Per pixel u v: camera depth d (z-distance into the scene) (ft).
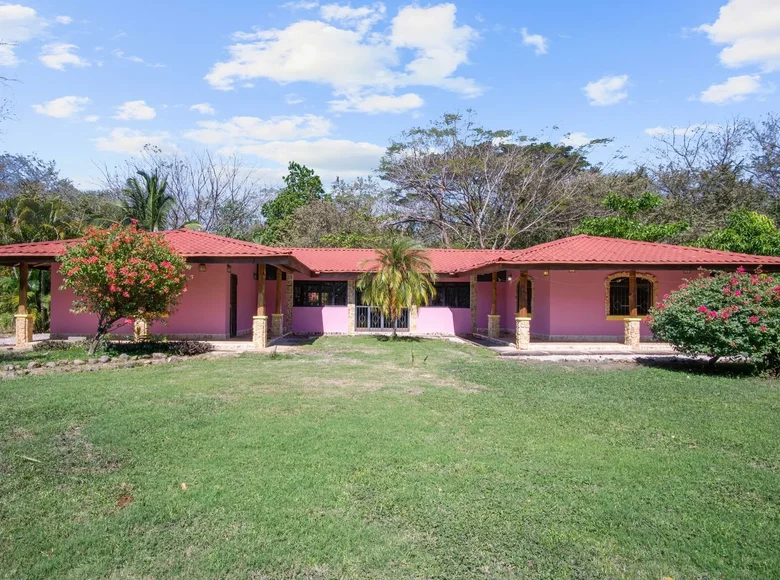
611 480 16.16
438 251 79.46
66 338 54.90
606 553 11.96
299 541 12.26
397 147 118.21
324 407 25.08
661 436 21.18
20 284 50.39
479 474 16.43
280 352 47.60
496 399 27.61
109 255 41.73
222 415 23.02
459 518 13.44
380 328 71.26
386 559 11.60
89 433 19.88
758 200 98.43
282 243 115.44
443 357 45.65
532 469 16.93
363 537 12.46
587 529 13.01
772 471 17.38
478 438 20.30
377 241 103.96
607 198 91.25
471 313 70.59
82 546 11.98
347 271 66.80
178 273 44.73
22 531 12.63
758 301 37.01
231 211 125.18
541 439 20.34
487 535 12.64
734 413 25.08
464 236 120.26
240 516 13.42
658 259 50.72
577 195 111.04
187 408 24.12
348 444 19.12
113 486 15.21
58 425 20.90
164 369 36.47
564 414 24.41
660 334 40.83
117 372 34.91
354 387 30.50
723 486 15.87
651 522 13.43
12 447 18.22
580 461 17.79
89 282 41.27
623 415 24.43
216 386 29.91
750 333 35.88
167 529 12.81
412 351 49.42
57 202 84.99
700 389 31.14
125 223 88.48
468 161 111.55
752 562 11.61
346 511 13.76
